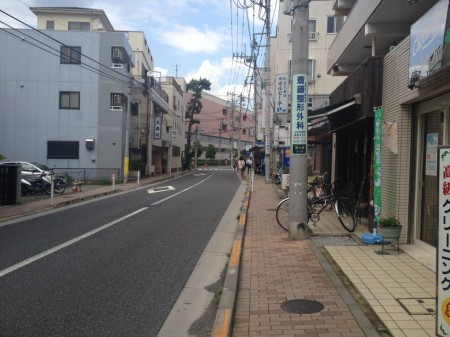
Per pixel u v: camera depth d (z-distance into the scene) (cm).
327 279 629
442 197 317
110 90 3047
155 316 515
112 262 757
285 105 2420
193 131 7656
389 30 1120
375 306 506
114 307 540
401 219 809
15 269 698
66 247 868
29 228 1097
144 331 471
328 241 889
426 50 629
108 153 3045
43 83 3030
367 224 1070
